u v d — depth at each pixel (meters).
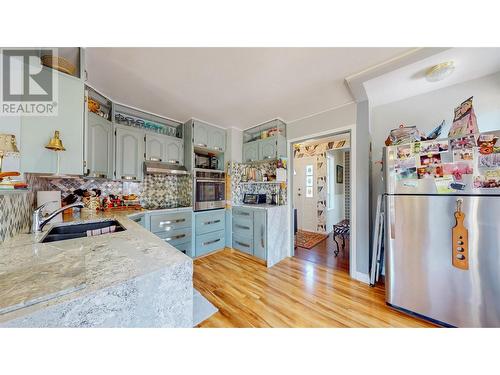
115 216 1.87
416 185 1.53
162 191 2.98
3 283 0.54
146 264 0.70
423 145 1.50
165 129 2.96
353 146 2.30
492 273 1.26
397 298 1.64
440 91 1.98
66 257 0.76
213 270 2.49
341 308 1.69
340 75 1.78
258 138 3.42
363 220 2.22
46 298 0.48
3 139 1.10
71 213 1.99
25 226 1.37
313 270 2.52
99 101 2.12
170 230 2.57
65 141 1.36
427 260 1.49
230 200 3.24
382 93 2.07
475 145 1.31
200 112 2.67
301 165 4.97
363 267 2.21
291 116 2.81
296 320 1.53
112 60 1.54
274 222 2.79
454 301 1.38
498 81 1.71
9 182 0.95
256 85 1.95
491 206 1.26
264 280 2.23
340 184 5.20
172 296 0.71
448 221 1.40
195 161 3.05
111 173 2.15
